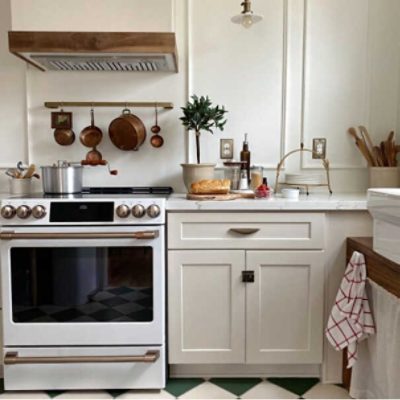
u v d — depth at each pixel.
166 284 1.82
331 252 1.82
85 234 1.69
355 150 2.29
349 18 2.25
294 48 2.26
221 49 2.26
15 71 2.27
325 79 2.28
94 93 2.27
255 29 2.26
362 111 2.28
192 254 1.80
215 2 2.24
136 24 1.94
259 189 1.93
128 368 1.76
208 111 2.07
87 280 1.74
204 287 1.82
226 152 2.29
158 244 1.72
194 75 2.27
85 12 1.93
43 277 1.73
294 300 1.82
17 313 1.74
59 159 2.29
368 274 1.58
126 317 1.75
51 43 1.81
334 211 1.80
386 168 2.17
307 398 1.74
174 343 1.83
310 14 2.25
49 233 1.69
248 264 1.80
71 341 1.75
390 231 1.26
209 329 1.83
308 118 2.28
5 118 2.28
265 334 1.83
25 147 2.28
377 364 1.53
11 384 1.76
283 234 1.80
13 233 1.68
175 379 1.89
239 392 1.79
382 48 2.26
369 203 1.40
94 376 1.76
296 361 1.84
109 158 2.29
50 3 1.92
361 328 1.58
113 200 1.73
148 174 2.30
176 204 1.77
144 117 2.29
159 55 1.89
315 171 2.30
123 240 1.71
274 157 2.29
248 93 2.28
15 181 2.11
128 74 2.27
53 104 2.25
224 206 1.77
